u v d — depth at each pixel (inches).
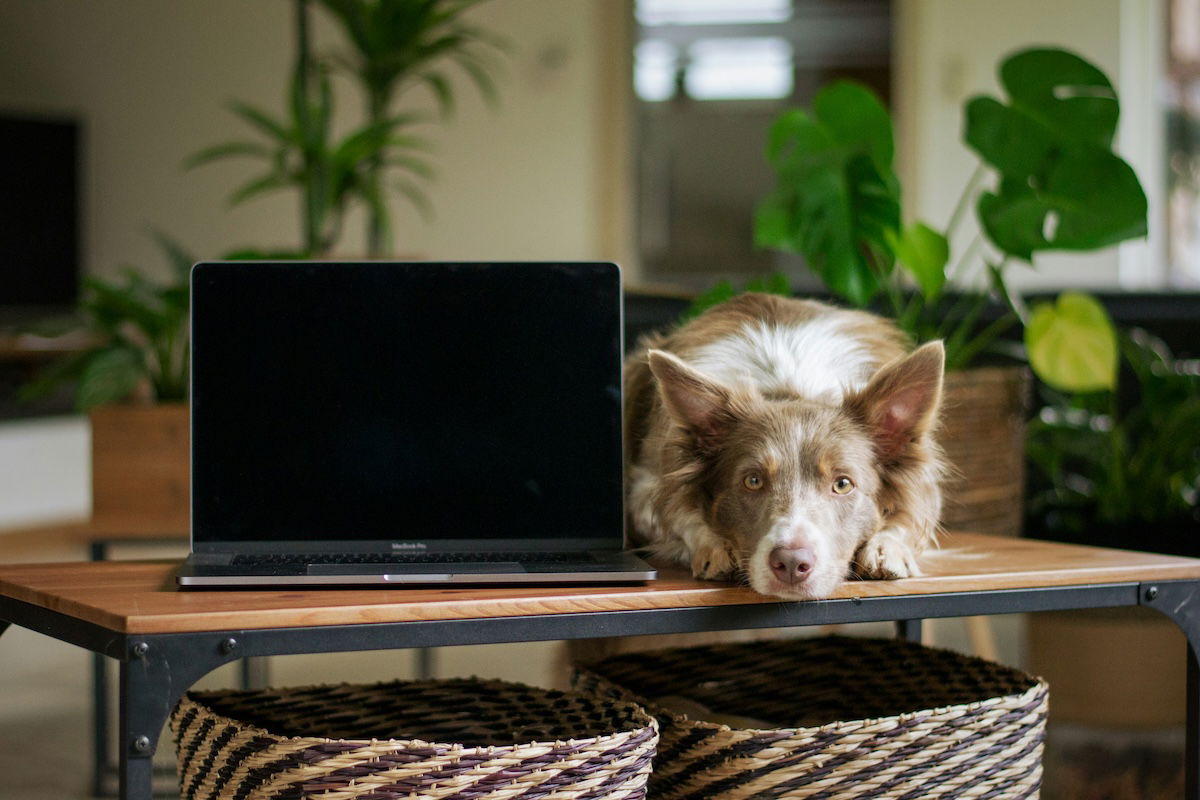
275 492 64.8
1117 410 132.7
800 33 284.5
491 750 54.4
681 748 62.2
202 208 305.7
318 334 65.8
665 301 112.1
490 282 66.9
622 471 66.5
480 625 56.6
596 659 79.7
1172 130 268.5
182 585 58.7
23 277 291.1
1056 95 100.3
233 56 301.9
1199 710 67.2
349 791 53.4
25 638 175.2
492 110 288.5
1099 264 263.3
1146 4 264.2
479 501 65.7
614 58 285.4
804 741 59.8
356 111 291.3
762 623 60.8
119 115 308.5
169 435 123.6
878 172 95.8
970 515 98.1
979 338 108.3
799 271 287.0
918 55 271.4
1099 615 113.4
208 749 58.4
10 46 313.4
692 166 291.4
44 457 263.9
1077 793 109.0
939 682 75.1
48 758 121.4
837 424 64.9
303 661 156.9
